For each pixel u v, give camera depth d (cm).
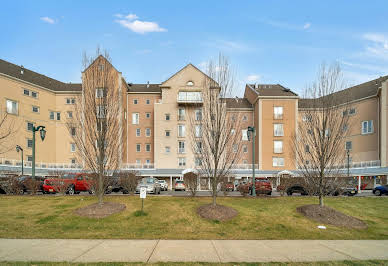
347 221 1358
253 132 2131
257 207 1566
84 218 1302
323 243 1009
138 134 4900
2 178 2014
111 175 1723
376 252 891
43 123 4372
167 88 4581
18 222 1228
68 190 2205
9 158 3794
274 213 1458
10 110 3862
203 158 1691
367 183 3825
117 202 1578
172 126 4522
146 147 4869
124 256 791
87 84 1487
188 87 4525
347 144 4297
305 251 889
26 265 693
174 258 780
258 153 4569
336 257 823
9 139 3816
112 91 1521
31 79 4338
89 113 1482
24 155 4034
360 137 4100
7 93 3838
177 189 3444
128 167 4434
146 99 4941
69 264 707
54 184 1969
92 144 1462
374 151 3891
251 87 5134
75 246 897
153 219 1323
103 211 1391
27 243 928
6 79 3834
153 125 4891
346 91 1738
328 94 1513
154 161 4481
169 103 4553
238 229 1224
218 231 1186
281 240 1047
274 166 4500
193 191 1891
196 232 1159
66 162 4544
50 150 4472
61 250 846
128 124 4894
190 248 897
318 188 1570
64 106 4619
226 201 1706
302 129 1697
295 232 1197
